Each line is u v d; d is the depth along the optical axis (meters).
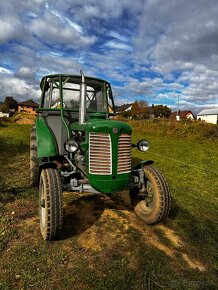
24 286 2.60
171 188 6.25
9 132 17.94
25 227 3.77
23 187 5.45
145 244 3.47
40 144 4.31
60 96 4.44
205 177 7.66
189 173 8.06
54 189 3.31
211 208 5.03
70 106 4.69
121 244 3.45
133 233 3.73
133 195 4.45
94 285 2.67
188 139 18.38
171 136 19.41
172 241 3.62
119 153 3.65
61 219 3.28
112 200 5.01
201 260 3.22
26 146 11.43
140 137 18.44
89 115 4.39
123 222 4.07
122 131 3.67
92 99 4.91
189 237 3.76
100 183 3.60
